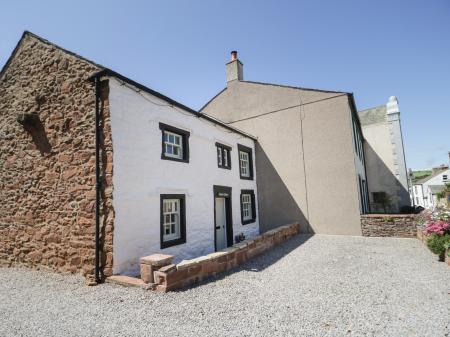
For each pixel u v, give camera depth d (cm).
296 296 478
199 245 866
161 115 765
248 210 1284
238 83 1489
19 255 729
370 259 735
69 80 682
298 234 1210
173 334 345
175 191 784
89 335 346
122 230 597
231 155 1148
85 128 635
